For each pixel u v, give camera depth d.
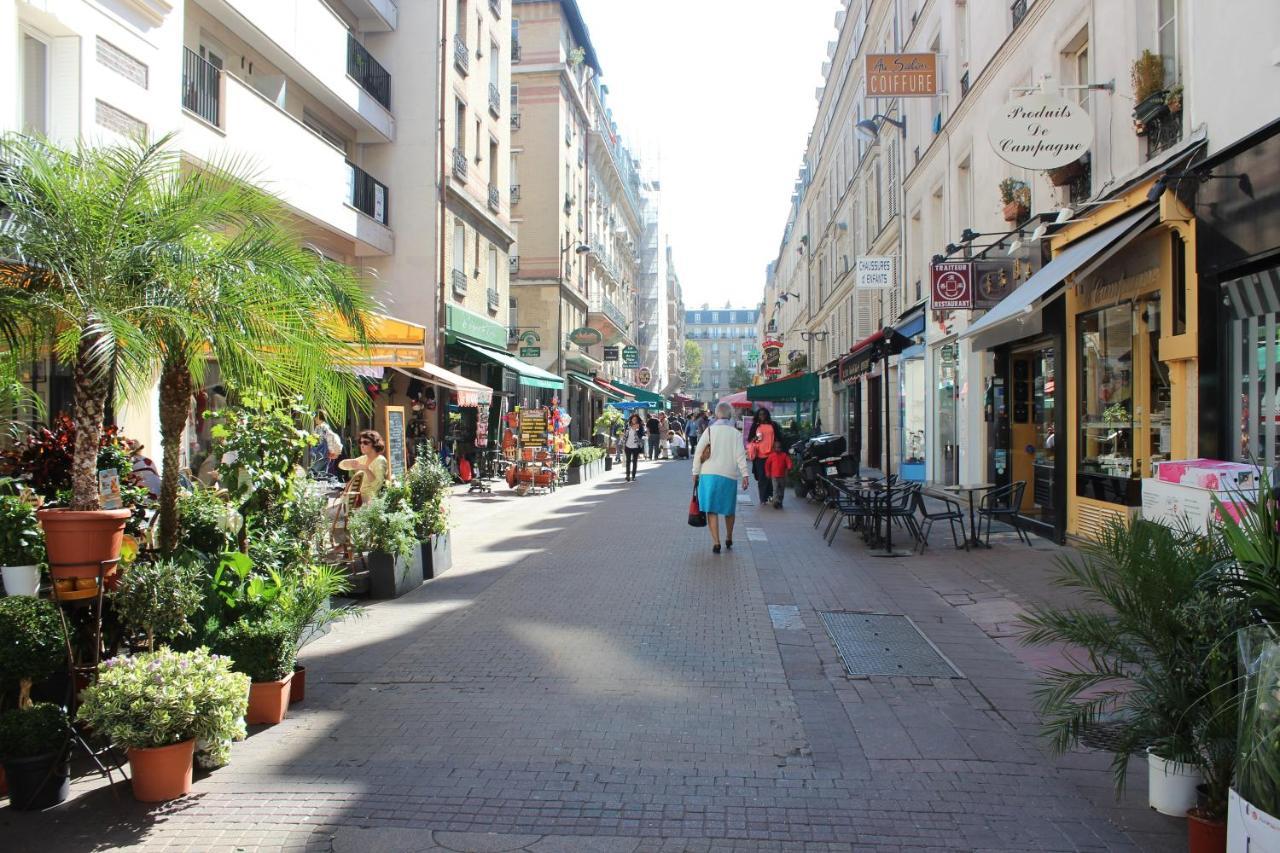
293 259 5.29
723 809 3.76
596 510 15.41
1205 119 7.66
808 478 16.06
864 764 4.26
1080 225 10.08
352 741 4.56
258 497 6.54
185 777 3.92
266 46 15.77
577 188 40.59
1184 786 3.62
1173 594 3.48
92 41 8.91
